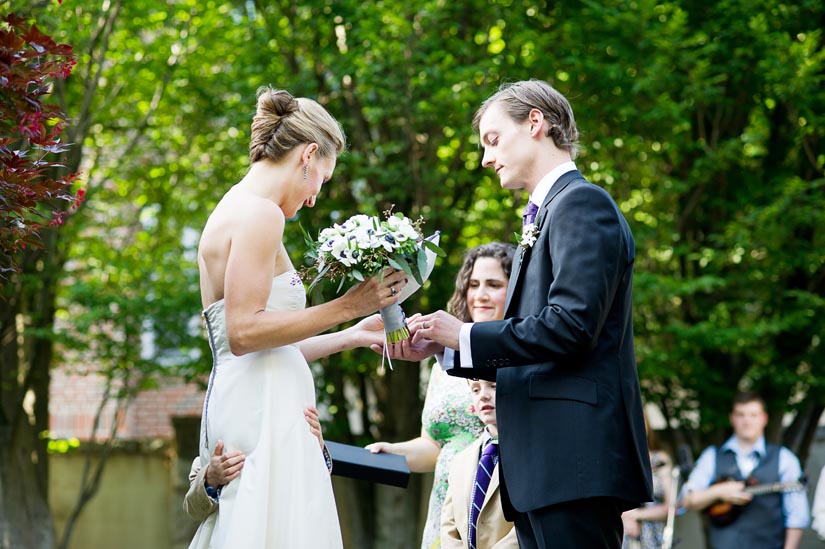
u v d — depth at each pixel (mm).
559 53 9828
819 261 9578
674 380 10195
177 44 11148
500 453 3396
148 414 14914
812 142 10234
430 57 9516
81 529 12680
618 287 3400
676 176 10383
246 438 3414
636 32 9547
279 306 3439
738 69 9773
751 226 9461
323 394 10680
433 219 9852
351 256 3377
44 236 10430
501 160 3607
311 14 10000
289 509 3393
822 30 10070
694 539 11297
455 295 4875
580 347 3223
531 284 3455
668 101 9367
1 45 3332
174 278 11023
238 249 3344
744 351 9938
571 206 3344
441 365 3551
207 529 3529
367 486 11297
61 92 10180
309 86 9914
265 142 3553
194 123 11523
